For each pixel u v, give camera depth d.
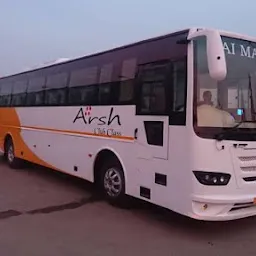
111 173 7.49
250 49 5.96
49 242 5.54
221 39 5.58
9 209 7.27
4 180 10.20
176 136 5.74
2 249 5.25
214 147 5.39
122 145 7.00
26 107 11.21
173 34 5.96
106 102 7.51
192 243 5.56
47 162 10.02
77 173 8.59
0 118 13.28
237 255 5.14
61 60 9.60
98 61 7.90
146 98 6.41
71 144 8.82
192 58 5.52
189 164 5.50
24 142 11.37
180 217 6.80
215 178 5.38
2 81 13.26
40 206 7.50
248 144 5.59
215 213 5.45
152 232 6.01
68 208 7.37
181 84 5.70
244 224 6.46
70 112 8.86
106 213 7.02
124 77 7.03
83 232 5.99
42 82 10.34
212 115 5.49
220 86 5.62
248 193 5.61
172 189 5.83
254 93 5.88
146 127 6.38
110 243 5.53
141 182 6.51
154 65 6.29
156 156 6.15
